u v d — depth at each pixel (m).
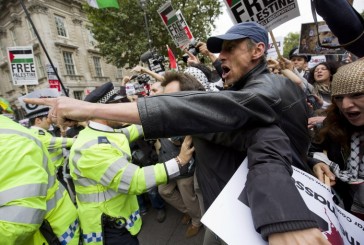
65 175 2.63
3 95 22.91
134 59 12.45
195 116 0.67
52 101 0.70
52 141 2.86
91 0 5.05
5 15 19.86
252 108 0.74
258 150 0.72
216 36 0.96
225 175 0.94
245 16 1.96
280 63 2.16
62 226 1.35
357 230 0.88
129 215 1.66
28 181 1.03
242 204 0.70
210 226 0.67
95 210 1.52
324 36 2.13
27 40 18.92
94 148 1.43
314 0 1.04
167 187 2.75
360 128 1.21
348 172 1.25
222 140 0.89
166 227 2.97
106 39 12.31
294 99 0.94
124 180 1.38
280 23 1.87
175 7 11.45
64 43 19.31
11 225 0.96
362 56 1.10
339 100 1.15
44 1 18.14
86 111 0.66
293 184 0.64
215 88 2.85
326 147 1.41
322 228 0.73
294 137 0.94
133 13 11.47
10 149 1.02
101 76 23.16
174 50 12.20
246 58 0.97
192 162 1.60
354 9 1.04
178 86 1.63
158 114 0.65
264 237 0.58
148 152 3.16
